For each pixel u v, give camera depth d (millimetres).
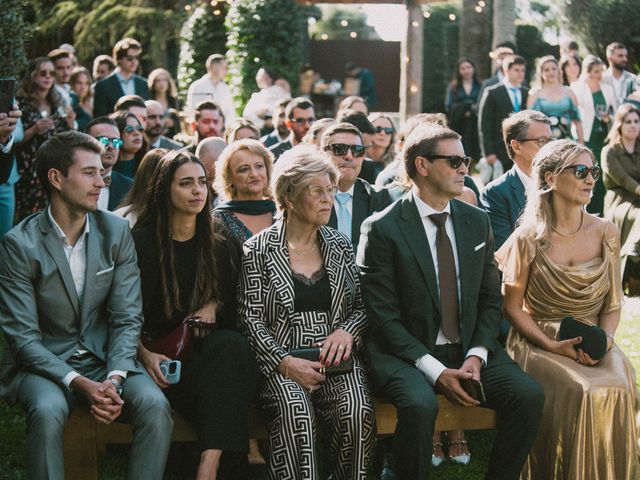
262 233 5223
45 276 4816
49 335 4906
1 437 5844
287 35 19031
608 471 4949
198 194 5113
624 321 8570
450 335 5199
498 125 12555
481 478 5492
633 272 9625
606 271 5414
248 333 5039
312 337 5102
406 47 20109
